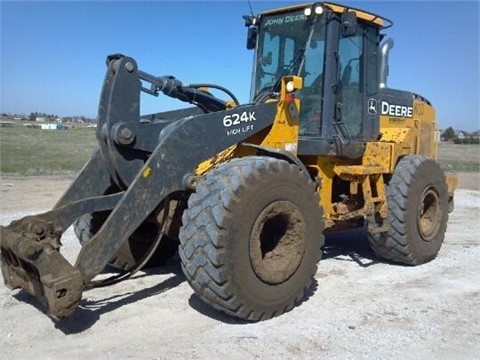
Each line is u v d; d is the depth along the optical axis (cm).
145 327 404
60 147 2919
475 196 1348
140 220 403
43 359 349
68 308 355
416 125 717
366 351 375
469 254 681
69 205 400
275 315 431
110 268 565
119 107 426
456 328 422
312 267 459
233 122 454
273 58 600
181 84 484
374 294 502
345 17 547
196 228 393
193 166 430
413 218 599
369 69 618
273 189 418
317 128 554
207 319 423
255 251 407
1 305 438
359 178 564
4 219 820
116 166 427
